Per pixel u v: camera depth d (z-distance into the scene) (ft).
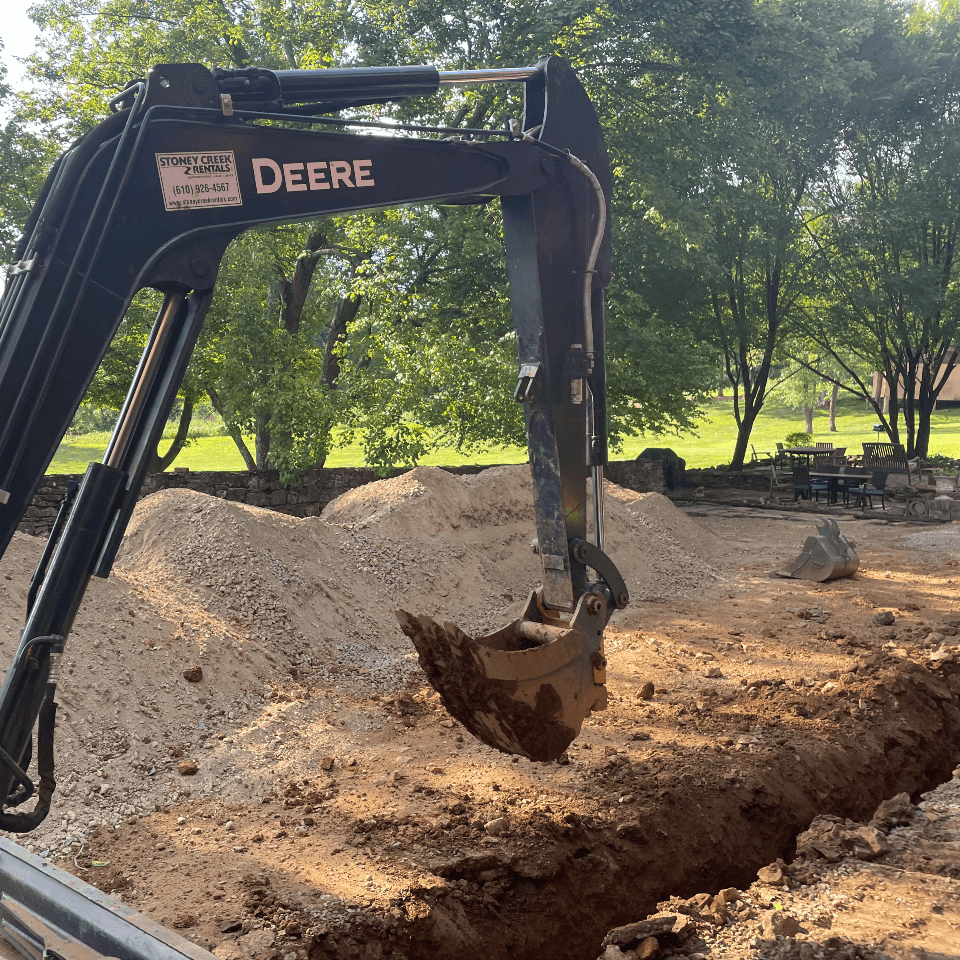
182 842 19.49
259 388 64.90
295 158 14.29
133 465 13.51
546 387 16.15
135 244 13.14
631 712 27.78
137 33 70.64
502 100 71.26
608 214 16.66
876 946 16.65
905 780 25.96
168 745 24.90
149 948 8.44
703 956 16.76
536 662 14.65
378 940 16.08
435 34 71.77
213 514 37.42
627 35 71.41
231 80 13.97
